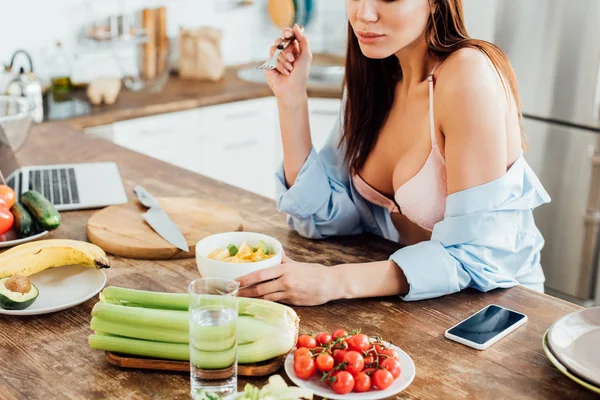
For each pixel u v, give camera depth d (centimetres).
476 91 133
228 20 364
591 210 268
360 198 171
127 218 161
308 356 100
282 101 163
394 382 100
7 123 170
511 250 140
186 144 307
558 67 264
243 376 105
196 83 337
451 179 136
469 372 106
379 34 139
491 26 277
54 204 171
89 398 99
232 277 123
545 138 274
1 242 149
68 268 138
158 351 105
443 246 134
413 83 153
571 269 279
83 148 221
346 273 129
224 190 186
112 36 317
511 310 124
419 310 126
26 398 99
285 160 165
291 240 157
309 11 362
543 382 104
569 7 255
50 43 311
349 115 165
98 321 107
